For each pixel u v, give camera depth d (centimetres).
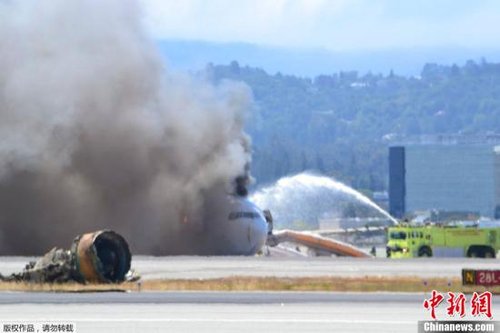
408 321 16025
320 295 19175
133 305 17562
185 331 14962
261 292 19662
